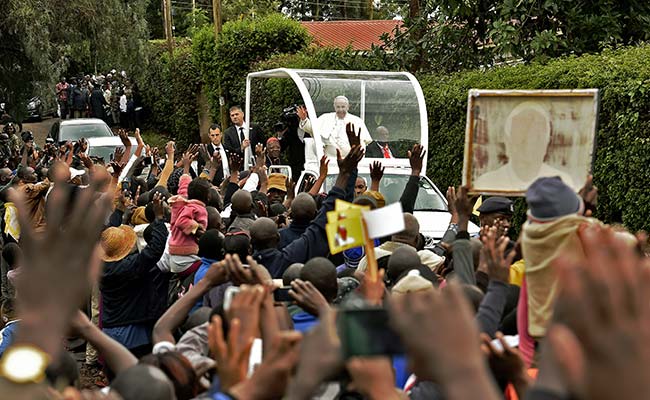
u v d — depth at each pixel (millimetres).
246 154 17703
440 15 19016
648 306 1509
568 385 1612
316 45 29781
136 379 3156
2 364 1864
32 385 1883
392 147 14984
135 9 25438
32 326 1873
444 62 19281
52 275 1896
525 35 17375
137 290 8047
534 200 3732
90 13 23828
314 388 2467
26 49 22266
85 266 1918
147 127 42500
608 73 12516
